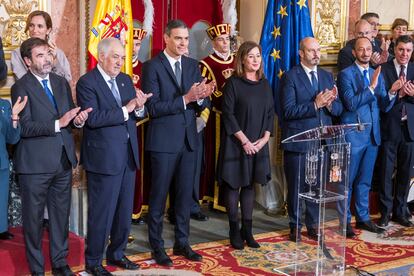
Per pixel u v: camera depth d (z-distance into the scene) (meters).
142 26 6.04
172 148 4.71
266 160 5.14
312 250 4.39
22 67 4.82
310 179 4.33
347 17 6.46
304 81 5.29
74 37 5.20
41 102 4.27
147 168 5.93
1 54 4.53
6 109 4.33
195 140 4.84
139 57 6.07
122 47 4.38
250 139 5.04
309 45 5.26
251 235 5.24
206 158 6.19
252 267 4.76
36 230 4.32
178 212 4.91
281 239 5.43
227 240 5.39
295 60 5.96
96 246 4.51
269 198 6.30
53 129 4.20
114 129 4.39
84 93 4.36
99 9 5.02
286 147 5.31
